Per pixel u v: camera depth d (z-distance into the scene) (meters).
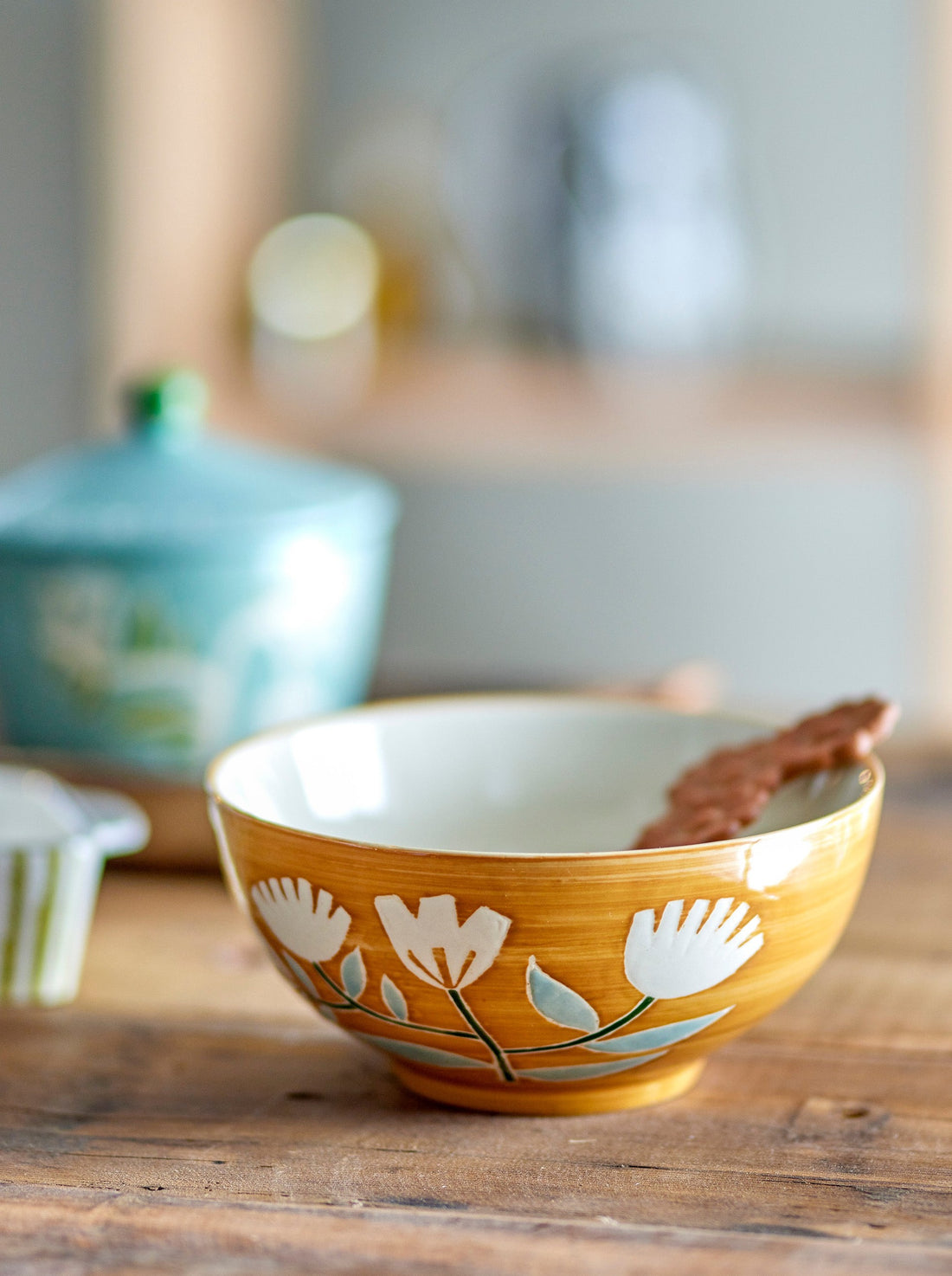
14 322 2.03
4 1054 0.73
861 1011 0.75
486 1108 0.69
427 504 2.21
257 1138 0.68
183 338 1.56
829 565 2.20
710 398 1.61
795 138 2.01
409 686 1.20
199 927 0.83
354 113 2.01
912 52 1.97
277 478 1.00
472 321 1.94
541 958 0.65
